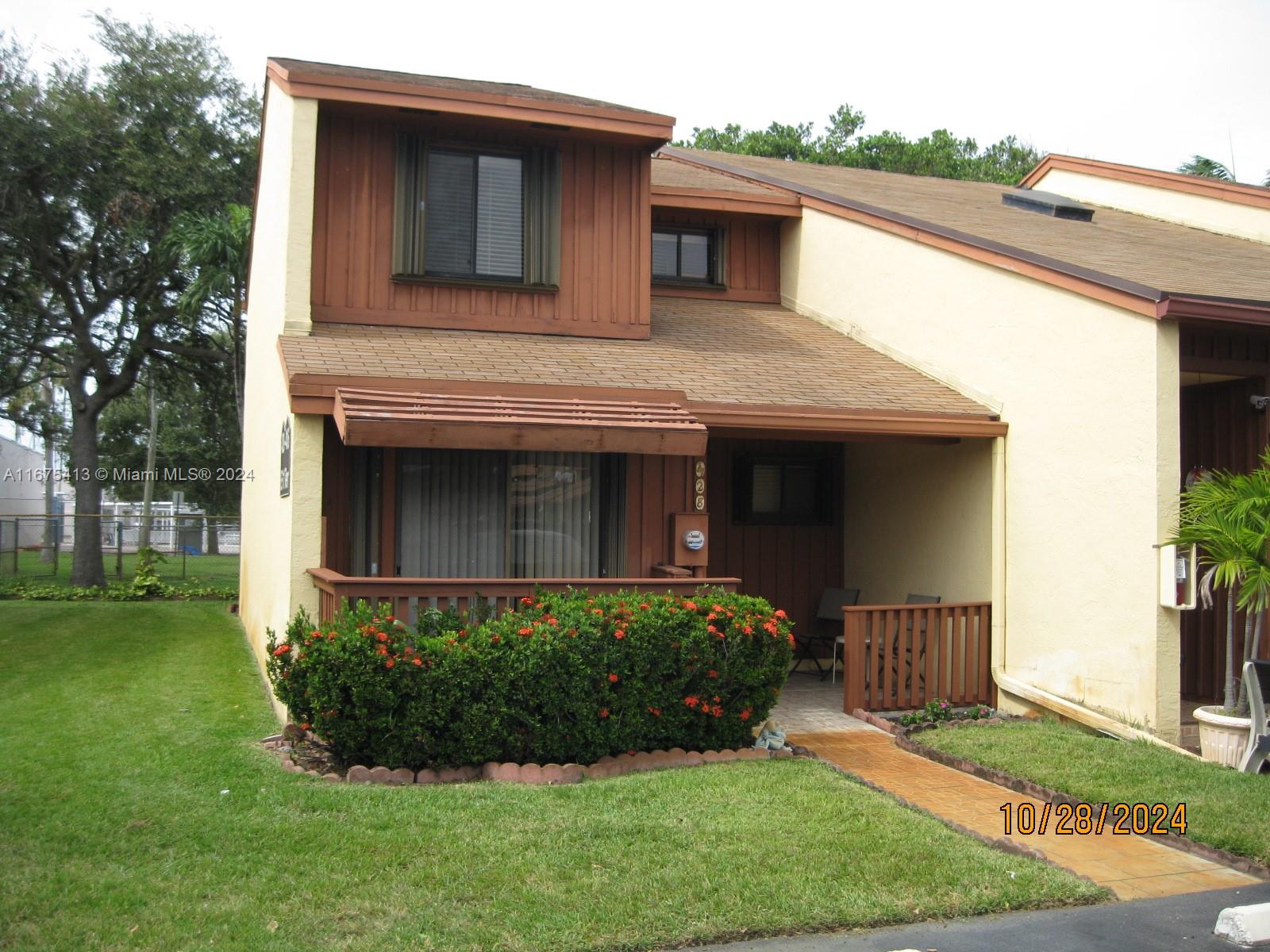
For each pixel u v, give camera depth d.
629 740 8.05
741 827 6.57
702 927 5.18
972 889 5.78
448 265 11.99
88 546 25.47
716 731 8.45
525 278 12.17
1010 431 10.94
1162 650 9.15
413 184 11.81
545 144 12.30
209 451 38.91
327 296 11.53
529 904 5.36
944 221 13.09
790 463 14.01
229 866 5.71
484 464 10.10
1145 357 9.27
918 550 12.46
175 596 22.34
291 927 5.00
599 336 12.48
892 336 13.05
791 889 5.66
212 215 27.31
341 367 9.61
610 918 5.23
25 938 4.81
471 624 8.22
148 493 32.25
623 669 7.99
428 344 11.04
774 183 15.96
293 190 10.91
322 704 7.43
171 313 28.00
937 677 10.74
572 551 10.29
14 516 25.34
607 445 9.05
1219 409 11.02
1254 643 8.69
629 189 12.71
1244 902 5.94
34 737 8.66
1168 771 8.12
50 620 17.08
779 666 8.58
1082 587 9.93
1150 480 9.21
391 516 9.82
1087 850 6.76
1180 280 9.88
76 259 26.70
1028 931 5.44
